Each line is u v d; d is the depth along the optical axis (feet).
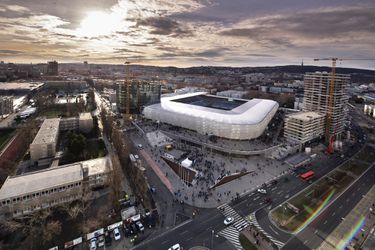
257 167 520.01
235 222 341.00
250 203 385.50
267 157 576.20
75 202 380.37
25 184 361.92
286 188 432.66
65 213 356.59
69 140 568.00
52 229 302.04
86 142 616.39
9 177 379.55
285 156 578.25
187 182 445.37
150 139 654.94
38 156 516.73
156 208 368.89
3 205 334.65
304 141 630.33
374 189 429.38
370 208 373.20
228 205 379.96
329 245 299.58
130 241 302.45
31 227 319.27
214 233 319.27
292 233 320.29
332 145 618.03
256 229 325.01
